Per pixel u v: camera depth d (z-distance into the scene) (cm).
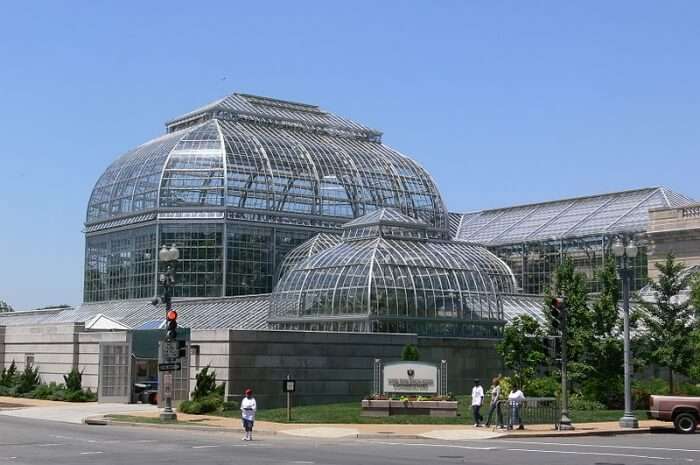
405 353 6275
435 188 11012
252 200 9719
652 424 4916
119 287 10125
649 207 10388
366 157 10675
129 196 10088
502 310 7488
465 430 4447
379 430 4416
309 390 6122
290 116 11075
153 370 6862
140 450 3494
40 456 3244
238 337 5844
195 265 9538
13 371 7831
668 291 6197
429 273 7188
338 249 7625
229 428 4497
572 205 11675
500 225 12169
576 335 5850
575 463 3073
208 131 10050
